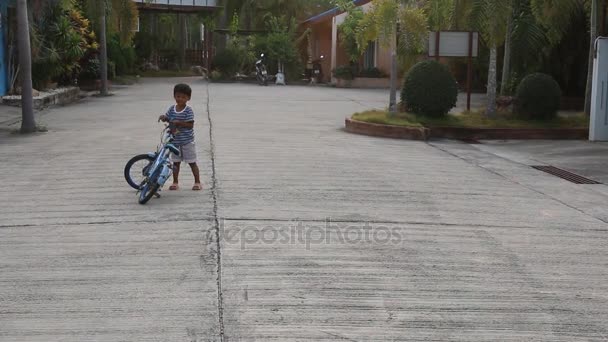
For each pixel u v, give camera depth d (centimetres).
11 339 400
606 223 700
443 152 1167
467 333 422
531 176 969
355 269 530
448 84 1424
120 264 529
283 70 3134
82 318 430
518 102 1481
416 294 483
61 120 1448
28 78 1238
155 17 4081
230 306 451
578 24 1886
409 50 1476
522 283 512
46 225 634
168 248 566
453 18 1482
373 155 1077
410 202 760
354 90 2672
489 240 623
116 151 1031
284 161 979
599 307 469
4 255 548
